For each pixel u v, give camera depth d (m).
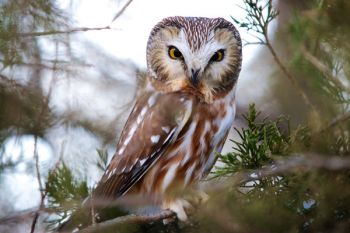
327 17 8.74
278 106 14.49
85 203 10.30
